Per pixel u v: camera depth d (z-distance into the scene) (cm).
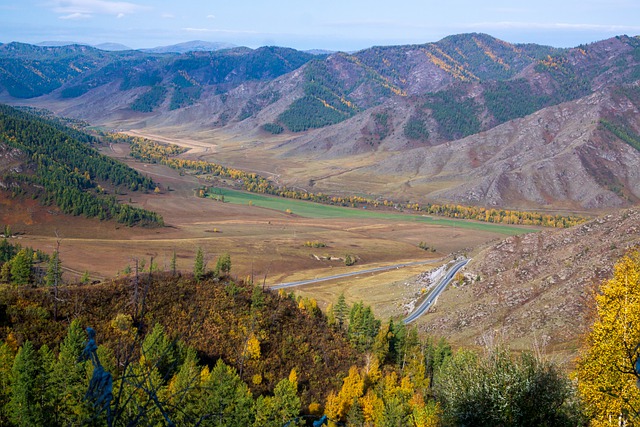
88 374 3975
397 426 5012
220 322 8462
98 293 8188
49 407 4288
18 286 8106
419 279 16900
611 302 2734
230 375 5266
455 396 2406
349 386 6994
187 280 9425
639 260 2853
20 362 4466
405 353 9100
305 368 8344
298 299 11281
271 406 5450
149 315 7950
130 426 834
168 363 5000
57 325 7219
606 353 2512
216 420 3494
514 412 2250
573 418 2303
